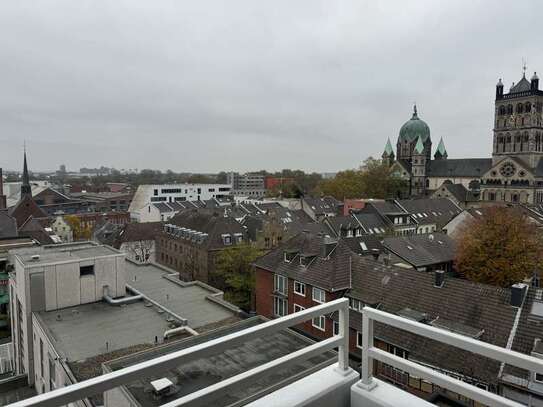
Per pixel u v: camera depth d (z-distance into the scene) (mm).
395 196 117062
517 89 99375
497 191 97062
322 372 3955
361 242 46531
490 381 17781
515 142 99250
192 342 16547
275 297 32094
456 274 42000
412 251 41250
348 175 117062
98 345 17609
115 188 186625
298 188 125438
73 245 28641
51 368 18203
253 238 52500
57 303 21906
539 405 16578
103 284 23281
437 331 3201
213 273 49094
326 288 27219
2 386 21422
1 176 90000
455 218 60281
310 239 32688
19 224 76500
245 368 13375
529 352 18516
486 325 20641
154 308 22156
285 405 3406
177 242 56625
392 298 25094
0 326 34656
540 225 51250
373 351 3758
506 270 37469
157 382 11953
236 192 183750
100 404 13320
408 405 3518
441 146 148625
